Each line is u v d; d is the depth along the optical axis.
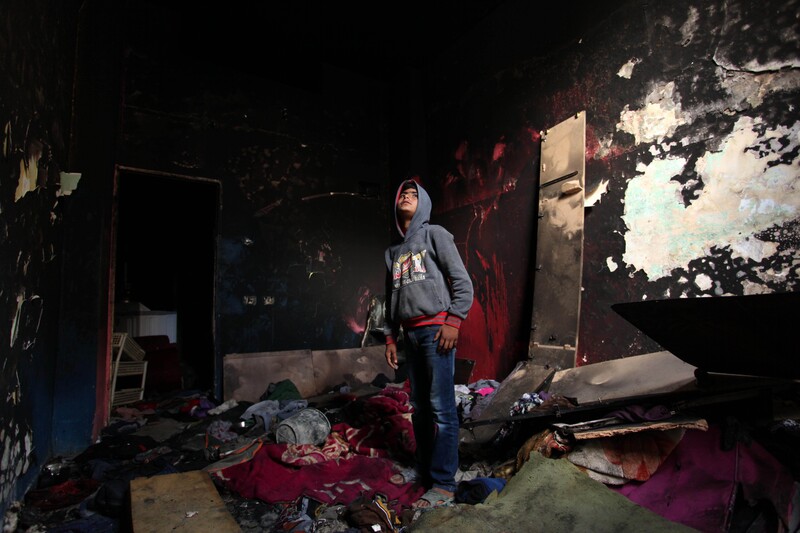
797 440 1.80
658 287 2.72
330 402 3.77
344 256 5.00
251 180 4.48
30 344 2.19
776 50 2.25
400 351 4.84
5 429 1.83
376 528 1.73
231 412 3.56
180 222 5.81
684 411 1.94
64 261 2.91
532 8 3.74
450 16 4.27
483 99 4.24
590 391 2.50
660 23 2.78
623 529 1.46
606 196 3.05
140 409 3.75
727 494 1.59
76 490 2.19
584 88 3.26
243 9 4.22
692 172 2.58
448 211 4.64
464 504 1.76
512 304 3.82
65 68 2.78
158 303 6.22
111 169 3.21
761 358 1.68
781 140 2.21
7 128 1.80
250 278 4.41
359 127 5.25
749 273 2.31
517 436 2.41
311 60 4.95
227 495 2.16
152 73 4.04
